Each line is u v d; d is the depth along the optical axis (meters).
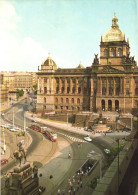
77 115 123.19
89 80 141.75
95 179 50.22
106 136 94.56
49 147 78.12
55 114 134.38
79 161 64.19
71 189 47.31
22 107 169.38
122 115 118.50
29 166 41.34
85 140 88.31
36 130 106.12
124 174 36.31
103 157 66.69
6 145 79.19
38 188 42.44
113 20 139.12
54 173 55.53
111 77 131.62
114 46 134.38
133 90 128.75
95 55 136.75
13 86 186.88
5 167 55.28
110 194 28.92
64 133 100.31
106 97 132.00
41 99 151.62
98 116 122.62
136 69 129.50
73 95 145.38
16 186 38.22
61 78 148.38
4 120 122.00
